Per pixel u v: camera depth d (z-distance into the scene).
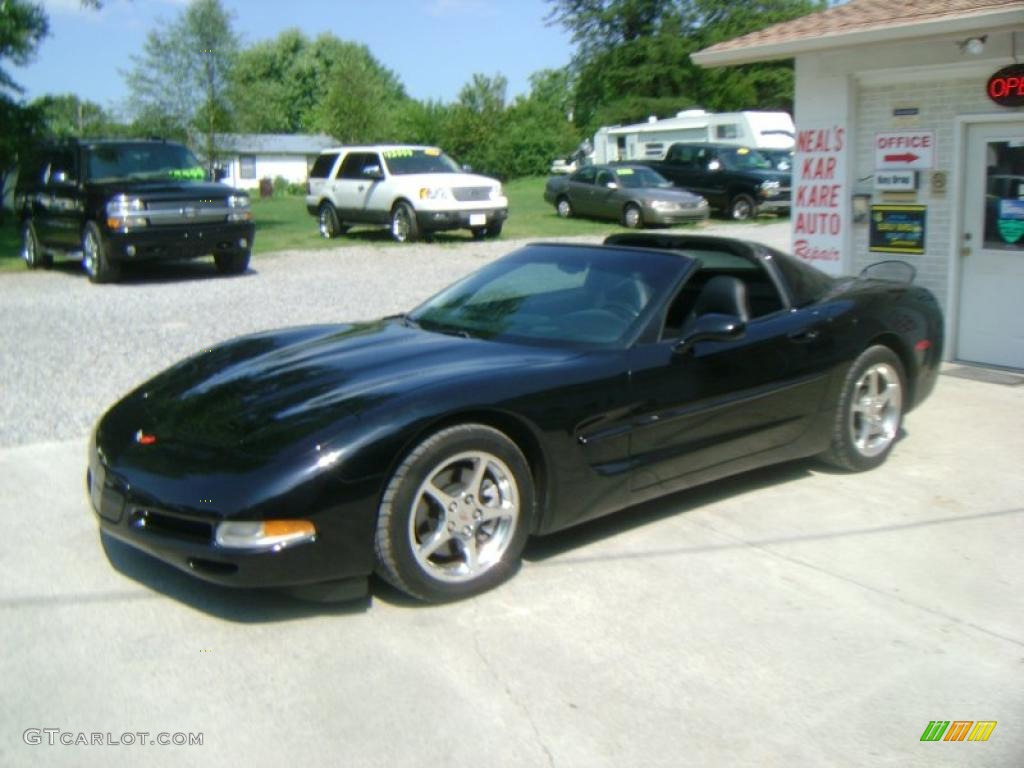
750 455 5.19
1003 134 8.00
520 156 51.09
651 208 22.83
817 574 4.39
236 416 4.08
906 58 8.27
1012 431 6.62
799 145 9.31
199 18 32.09
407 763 3.03
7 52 20.75
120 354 8.94
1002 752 3.09
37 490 5.49
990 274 8.26
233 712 3.30
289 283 13.95
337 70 52.81
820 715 3.28
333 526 3.73
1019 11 6.91
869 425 5.78
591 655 3.67
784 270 5.48
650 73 45.12
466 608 4.05
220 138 33.09
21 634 3.84
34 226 15.75
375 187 20.34
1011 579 4.35
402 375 4.23
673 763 3.02
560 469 4.33
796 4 45.19
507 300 5.20
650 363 4.63
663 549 4.67
